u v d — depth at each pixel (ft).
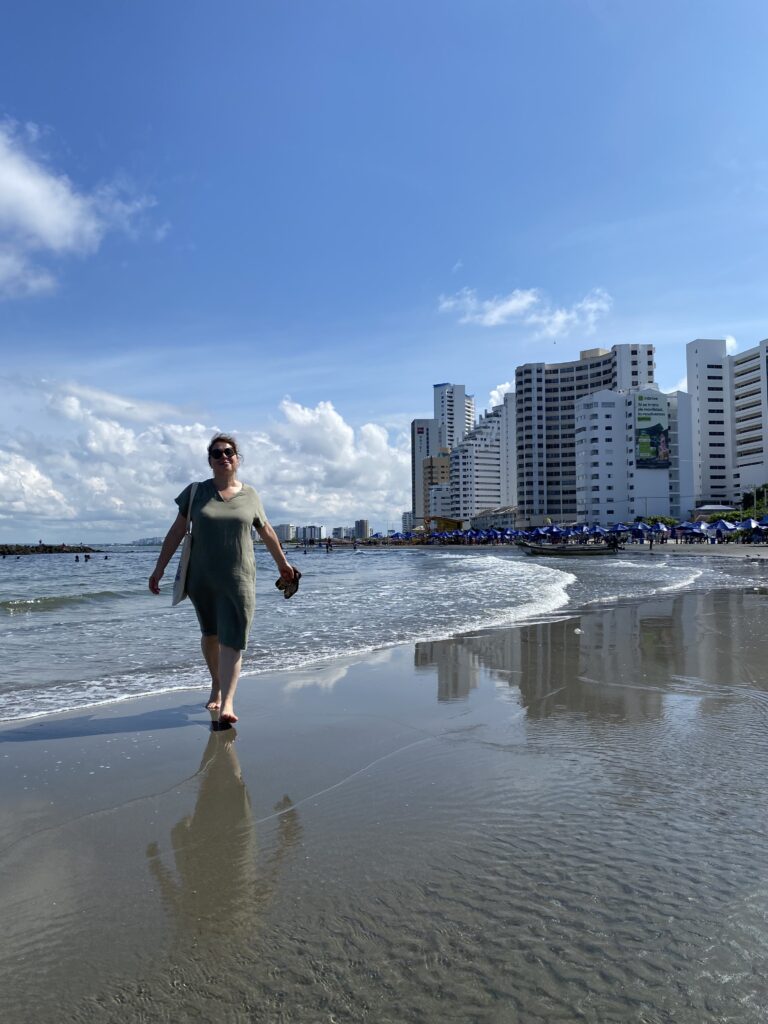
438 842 9.10
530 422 517.96
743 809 10.12
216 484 16.87
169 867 8.57
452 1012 5.79
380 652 25.94
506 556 247.09
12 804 10.88
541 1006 5.83
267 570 160.15
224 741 14.39
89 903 7.70
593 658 24.35
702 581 73.10
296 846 9.11
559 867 8.29
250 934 7.01
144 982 6.27
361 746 13.91
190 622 39.09
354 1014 5.81
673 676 21.06
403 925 7.10
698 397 444.14
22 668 23.79
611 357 492.13
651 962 6.38
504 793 10.96
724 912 7.20
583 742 13.94
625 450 419.95
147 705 17.85
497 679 20.81
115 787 11.65
